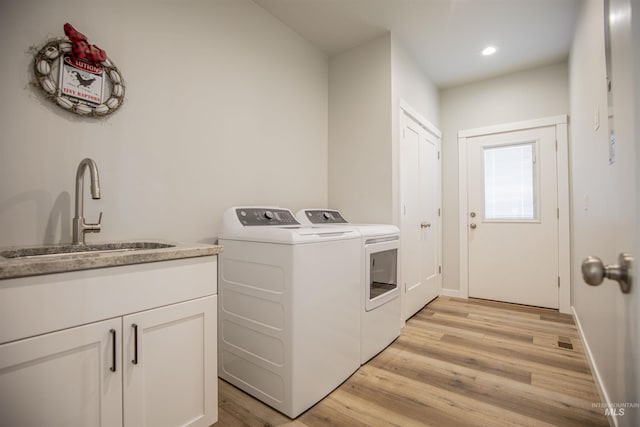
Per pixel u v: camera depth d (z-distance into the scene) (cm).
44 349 85
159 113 163
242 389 165
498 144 330
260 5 218
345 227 188
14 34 118
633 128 66
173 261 114
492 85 334
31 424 83
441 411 146
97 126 141
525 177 318
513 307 310
